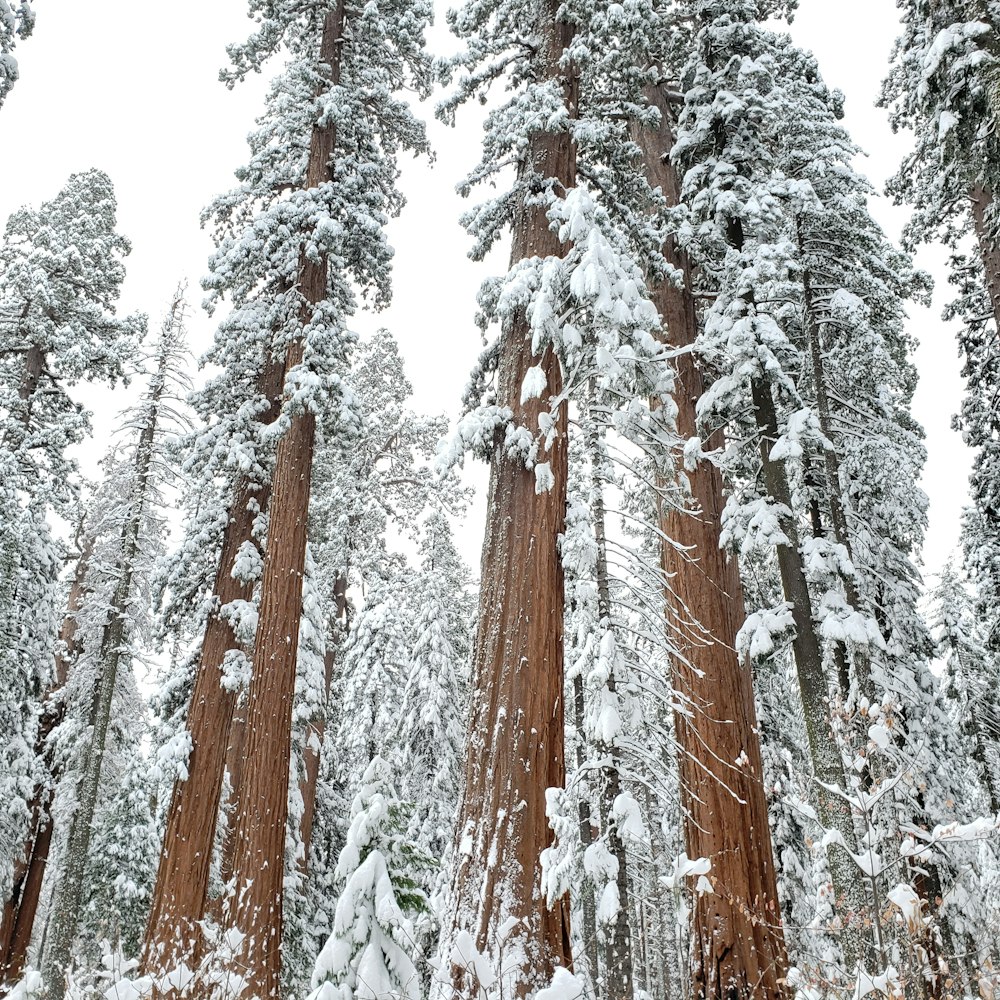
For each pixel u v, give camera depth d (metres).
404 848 6.25
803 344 13.97
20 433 18.16
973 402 14.11
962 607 19.89
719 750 8.62
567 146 8.46
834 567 10.48
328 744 19.16
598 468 8.68
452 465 6.83
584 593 8.58
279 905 9.69
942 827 4.92
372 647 21.20
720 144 12.22
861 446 12.77
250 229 12.66
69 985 8.65
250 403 13.49
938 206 12.55
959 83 10.34
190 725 11.88
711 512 10.16
